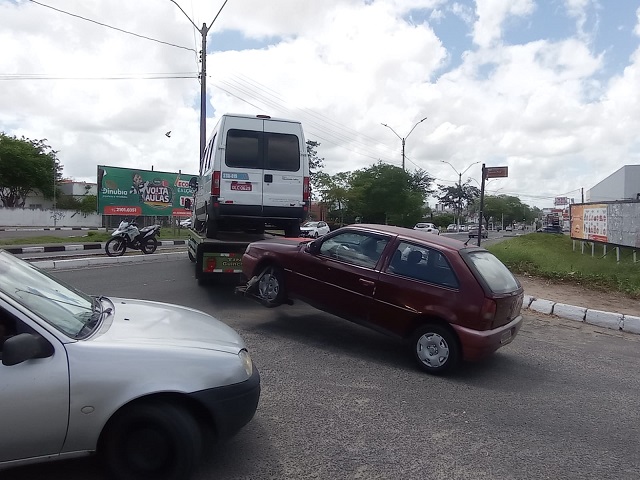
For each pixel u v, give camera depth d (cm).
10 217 4581
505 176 1284
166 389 311
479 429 450
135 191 2644
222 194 945
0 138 5053
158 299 907
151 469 315
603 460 405
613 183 5172
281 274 730
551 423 474
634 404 534
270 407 468
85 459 356
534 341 787
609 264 1661
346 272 661
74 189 7100
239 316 806
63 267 1276
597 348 764
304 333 729
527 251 1931
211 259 922
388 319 625
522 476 373
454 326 575
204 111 2031
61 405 292
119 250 1585
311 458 379
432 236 662
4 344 279
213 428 338
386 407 486
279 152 977
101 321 359
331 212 5091
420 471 371
